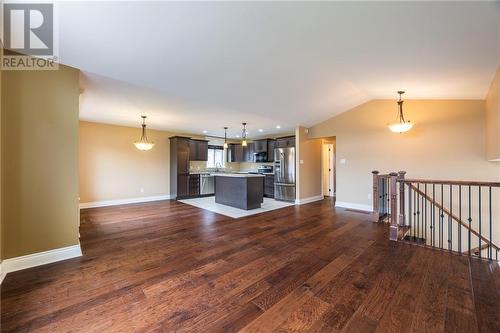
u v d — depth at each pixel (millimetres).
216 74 3217
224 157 9227
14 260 2371
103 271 2375
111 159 6160
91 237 3465
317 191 7168
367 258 2721
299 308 1784
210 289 2045
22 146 2428
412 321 1634
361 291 2020
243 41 2496
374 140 5285
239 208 5727
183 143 7254
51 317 1652
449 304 1831
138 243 3211
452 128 4375
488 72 2975
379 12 2002
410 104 4809
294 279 2229
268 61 2982
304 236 3535
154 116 5238
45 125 2557
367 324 1604
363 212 5242
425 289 2049
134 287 2072
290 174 6836
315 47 2654
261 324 1604
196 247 3066
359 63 3061
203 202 6641
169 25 2135
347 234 3635
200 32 2285
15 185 2389
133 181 6578
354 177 5641
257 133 8031
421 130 4688
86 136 5766
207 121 5824
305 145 6656
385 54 2770
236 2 1900
